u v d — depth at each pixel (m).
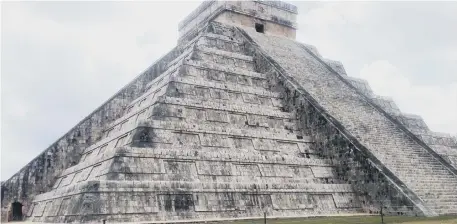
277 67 30.39
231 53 31.02
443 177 24.12
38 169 26.28
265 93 28.42
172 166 20.36
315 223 16.36
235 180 21.55
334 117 26.23
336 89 31.16
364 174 23.23
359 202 23.25
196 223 17.53
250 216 20.27
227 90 26.77
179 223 17.38
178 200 18.95
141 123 21.27
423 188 22.34
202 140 22.61
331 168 24.95
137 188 18.28
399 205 21.16
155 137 21.34
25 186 25.75
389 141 26.11
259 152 23.95
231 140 23.55
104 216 17.25
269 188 21.34
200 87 25.77
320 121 26.33
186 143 22.11
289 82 28.95
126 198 17.94
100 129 28.84
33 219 23.47
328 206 22.47
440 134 34.34
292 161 23.81
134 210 17.91
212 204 19.66
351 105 29.27
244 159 22.33
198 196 19.50
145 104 26.12
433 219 17.91
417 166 24.36
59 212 19.69
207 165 21.22
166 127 21.86
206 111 24.36
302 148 25.84
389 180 21.83
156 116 22.61
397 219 18.08
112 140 24.02
